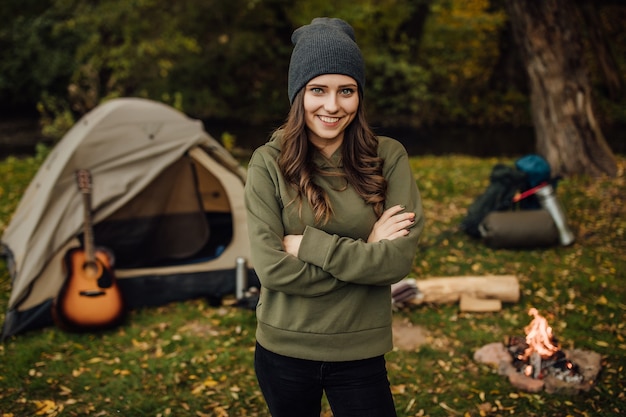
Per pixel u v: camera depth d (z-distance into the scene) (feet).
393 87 64.90
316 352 6.56
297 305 6.62
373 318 6.70
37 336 14.55
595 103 28.66
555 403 11.32
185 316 15.66
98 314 14.60
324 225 6.67
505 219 19.51
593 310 15.49
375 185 6.79
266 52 63.16
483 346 13.75
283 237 6.71
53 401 11.63
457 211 24.34
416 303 15.87
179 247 17.75
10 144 49.83
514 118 63.77
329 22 6.97
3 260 19.07
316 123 6.64
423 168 33.14
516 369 12.34
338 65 6.49
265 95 64.23
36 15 61.57
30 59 59.82
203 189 20.88
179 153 16.60
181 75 62.44
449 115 65.51
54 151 20.03
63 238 15.19
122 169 16.22
